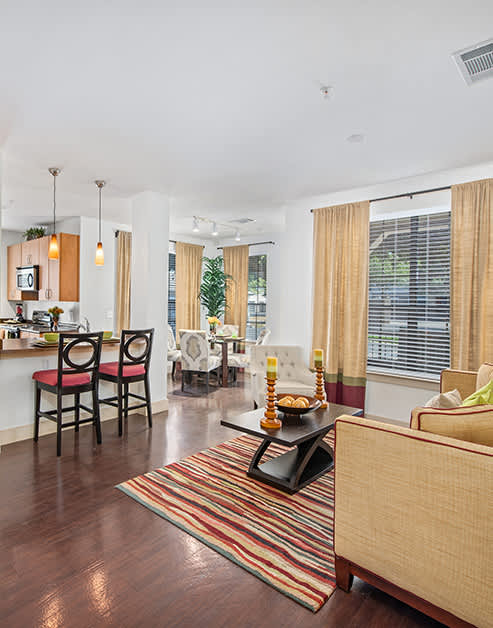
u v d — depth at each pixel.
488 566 1.31
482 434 1.50
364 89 2.23
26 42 1.81
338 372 4.37
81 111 2.51
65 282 5.55
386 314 4.38
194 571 1.79
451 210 3.60
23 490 2.54
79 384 3.28
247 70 2.04
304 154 3.24
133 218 4.57
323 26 1.69
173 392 5.54
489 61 1.97
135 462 3.02
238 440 3.54
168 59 1.95
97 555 1.89
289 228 4.88
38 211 5.39
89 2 1.55
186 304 7.21
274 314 6.96
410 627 1.51
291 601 1.63
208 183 4.04
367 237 4.14
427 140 2.95
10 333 6.30
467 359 3.46
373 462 1.58
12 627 1.46
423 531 1.45
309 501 2.45
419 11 1.60
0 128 2.75
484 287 3.39
